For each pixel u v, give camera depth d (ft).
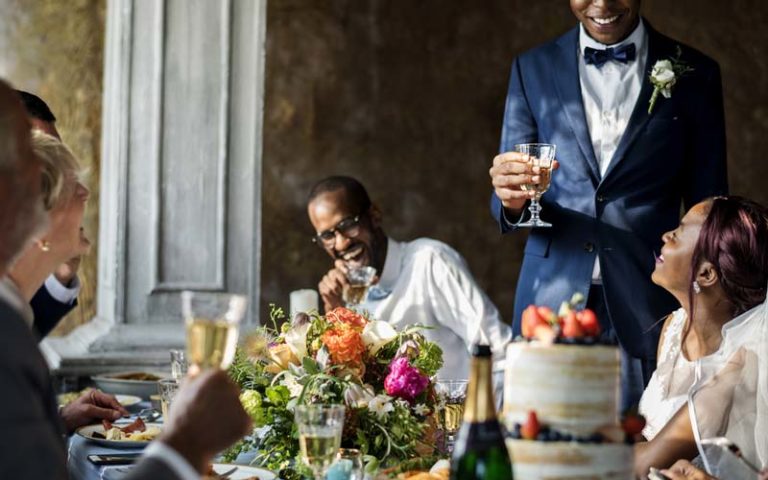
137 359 16.17
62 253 7.29
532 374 5.79
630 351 12.26
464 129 22.63
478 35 22.70
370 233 13.88
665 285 9.31
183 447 5.37
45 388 5.95
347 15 21.95
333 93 21.90
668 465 8.16
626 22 12.51
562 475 5.65
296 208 21.67
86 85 18.79
